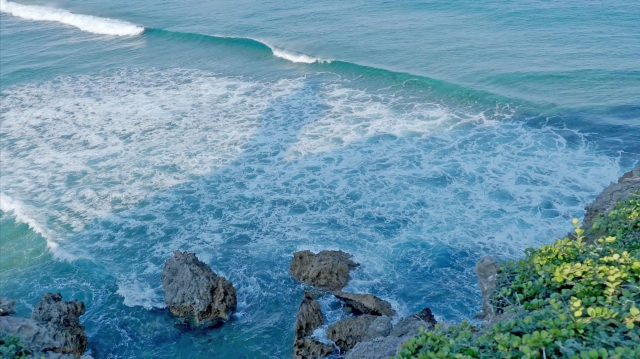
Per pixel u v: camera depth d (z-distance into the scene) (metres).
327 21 45.41
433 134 28.16
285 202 23.94
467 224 21.86
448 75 34.25
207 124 30.64
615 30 38.50
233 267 20.61
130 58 42.28
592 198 22.52
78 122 31.77
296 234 22.08
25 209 24.22
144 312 18.98
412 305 18.62
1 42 47.97
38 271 21.00
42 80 38.75
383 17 45.16
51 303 18.06
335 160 26.53
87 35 48.59
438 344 9.02
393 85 33.94
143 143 29.03
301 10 48.66
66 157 28.12
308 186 24.83
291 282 19.86
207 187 25.23
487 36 39.59
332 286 19.36
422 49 38.44
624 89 30.66
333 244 21.45
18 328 15.40
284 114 31.31
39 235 22.75
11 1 61.81
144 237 22.39
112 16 52.31
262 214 23.31
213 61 40.25
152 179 26.02
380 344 13.80
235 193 24.70
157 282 20.16
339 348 16.89
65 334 16.88
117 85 36.94
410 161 26.03
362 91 33.56
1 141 30.05
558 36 38.44
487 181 24.16
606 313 8.34
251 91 34.69
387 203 23.41
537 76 33.00
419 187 24.17
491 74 33.78
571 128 27.55
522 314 9.82
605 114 28.41
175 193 24.97
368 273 19.98
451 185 24.12
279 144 28.20
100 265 21.06
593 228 13.80
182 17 50.00
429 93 32.53
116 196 24.94
